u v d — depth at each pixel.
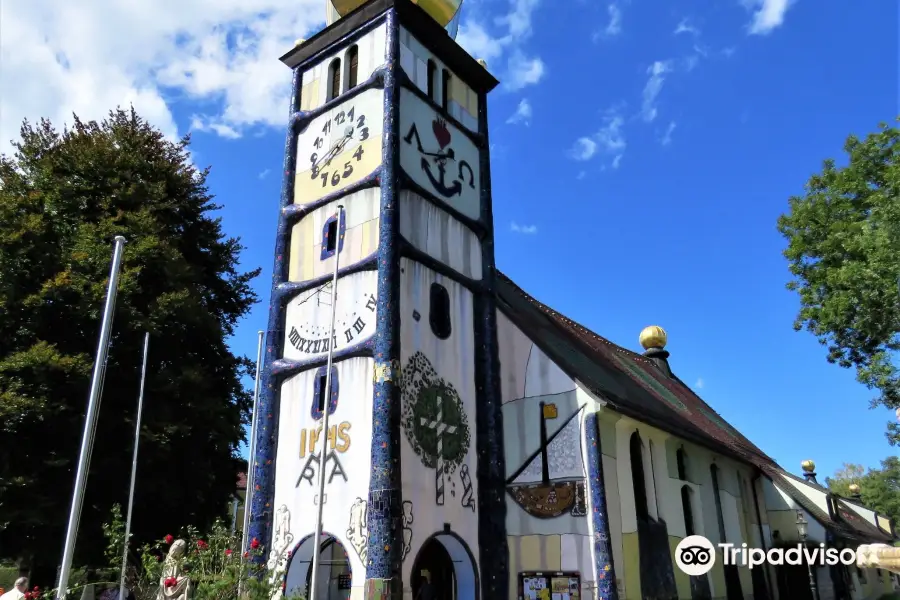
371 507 16.22
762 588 28.44
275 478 18.86
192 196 30.77
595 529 18.20
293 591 15.89
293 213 21.61
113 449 23.31
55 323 23.56
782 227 30.33
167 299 24.98
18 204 24.19
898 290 23.48
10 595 16.39
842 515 36.69
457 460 18.88
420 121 21.52
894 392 25.11
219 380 28.48
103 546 22.52
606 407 19.31
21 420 21.11
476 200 22.91
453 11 24.81
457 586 18.41
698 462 25.80
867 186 27.48
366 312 18.58
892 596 39.47
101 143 28.08
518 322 21.52
